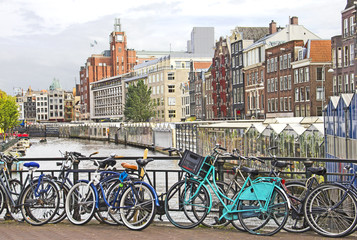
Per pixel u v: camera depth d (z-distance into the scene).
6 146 70.88
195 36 142.62
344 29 48.12
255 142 36.78
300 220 8.04
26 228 8.72
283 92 62.88
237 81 77.69
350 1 46.44
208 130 49.56
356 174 7.69
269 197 7.96
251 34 77.19
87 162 47.53
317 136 27.20
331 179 20.59
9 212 9.41
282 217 7.93
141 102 104.75
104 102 162.62
